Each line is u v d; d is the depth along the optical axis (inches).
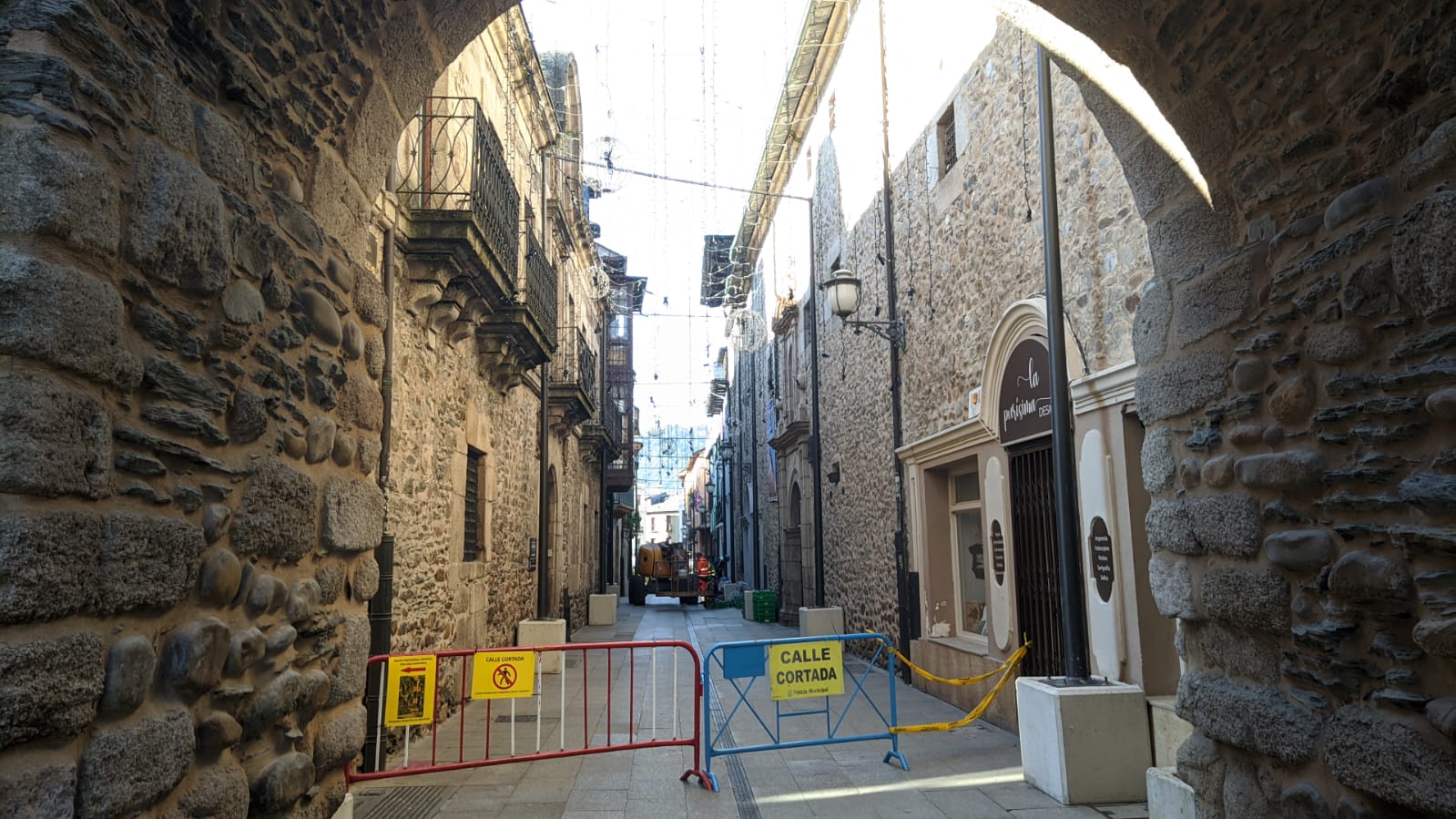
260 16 97.5
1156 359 153.9
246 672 95.0
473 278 299.7
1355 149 111.3
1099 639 226.8
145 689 75.8
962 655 324.8
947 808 198.2
